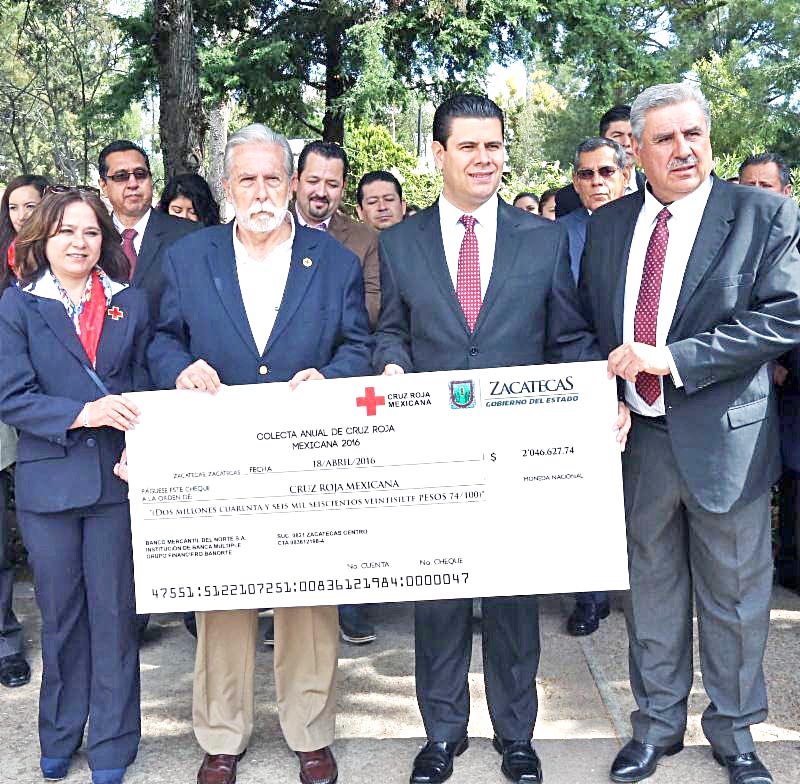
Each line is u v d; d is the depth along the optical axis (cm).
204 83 1272
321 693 326
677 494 310
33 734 373
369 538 309
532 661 321
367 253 471
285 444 308
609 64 1403
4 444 414
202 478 310
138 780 332
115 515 324
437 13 1293
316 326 324
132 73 1399
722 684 315
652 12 2286
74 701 334
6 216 429
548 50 1406
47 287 323
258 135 310
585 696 390
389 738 359
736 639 310
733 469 300
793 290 290
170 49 812
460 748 339
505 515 307
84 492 315
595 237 331
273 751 350
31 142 2664
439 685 325
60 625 326
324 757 327
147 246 449
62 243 317
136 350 339
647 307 308
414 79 1404
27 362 317
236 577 312
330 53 1402
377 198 536
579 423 303
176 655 449
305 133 1506
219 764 325
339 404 306
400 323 327
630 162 486
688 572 325
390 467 307
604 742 348
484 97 309
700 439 301
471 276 316
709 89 2348
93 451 319
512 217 322
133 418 308
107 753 323
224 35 1381
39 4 1744
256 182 307
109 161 445
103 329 328
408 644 458
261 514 310
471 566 308
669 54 2397
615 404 302
